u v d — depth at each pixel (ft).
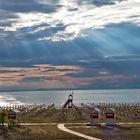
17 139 208.03
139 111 356.79
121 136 215.10
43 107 442.09
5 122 256.11
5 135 216.95
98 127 246.68
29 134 219.82
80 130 234.38
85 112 359.05
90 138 209.87
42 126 250.98
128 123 267.39
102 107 420.36
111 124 255.91
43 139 208.33
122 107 418.10
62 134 219.82
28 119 295.69
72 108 403.34
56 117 314.55
